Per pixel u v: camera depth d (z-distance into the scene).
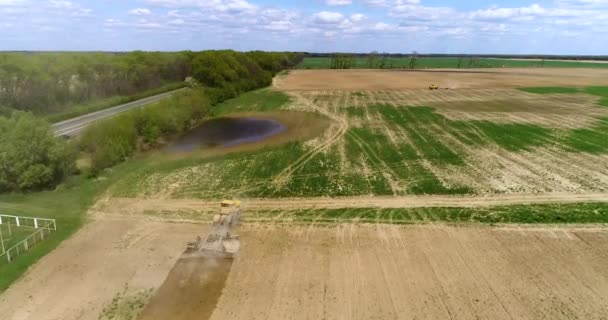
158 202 32.72
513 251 24.86
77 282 22.05
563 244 25.58
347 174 38.28
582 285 21.55
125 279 22.38
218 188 35.50
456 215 29.75
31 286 21.62
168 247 25.72
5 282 21.83
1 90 57.03
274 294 21.02
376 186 35.38
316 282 22.00
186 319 19.27
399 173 38.28
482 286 21.53
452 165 40.28
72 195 33.91
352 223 28.80
